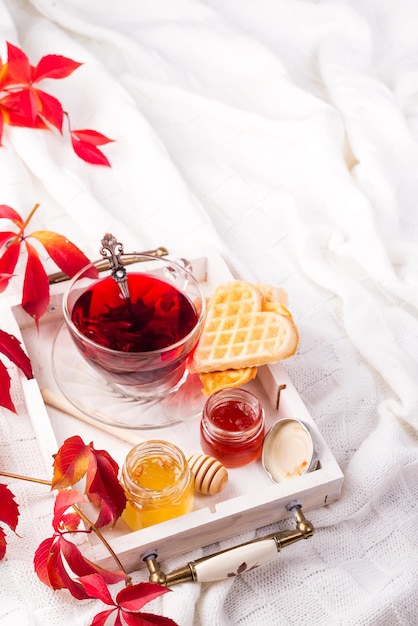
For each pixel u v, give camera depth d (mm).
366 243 1305
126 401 1136
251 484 1097
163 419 1124
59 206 1346
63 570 1013
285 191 1366
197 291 1134
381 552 1098
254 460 1107
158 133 1438
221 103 1441
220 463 1082
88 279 1121
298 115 1457
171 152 1422
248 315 1152
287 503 1071
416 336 1248
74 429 1123
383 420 1163
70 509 1060
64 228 1325
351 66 1487
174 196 1339
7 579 1056
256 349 1121
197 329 1097
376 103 1433
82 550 1043
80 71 1438
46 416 1094
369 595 1062
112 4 1546
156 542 1037
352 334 1227
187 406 1136
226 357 1120
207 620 1038
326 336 1240
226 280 1213
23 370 1103
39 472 1109
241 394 1104
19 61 1334
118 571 1021
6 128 1363
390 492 1131
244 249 1331
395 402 1181
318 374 1201
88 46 1517
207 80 1504
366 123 1428
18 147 1349
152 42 1525
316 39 1533
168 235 1322
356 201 1332
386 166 1386
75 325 1104
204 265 1229
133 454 1062
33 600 1047
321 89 1509
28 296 1140
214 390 1120
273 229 1354
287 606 1060
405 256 1324
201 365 1123
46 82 1428
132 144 1389
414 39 1543
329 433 1165
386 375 1203
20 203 1310
